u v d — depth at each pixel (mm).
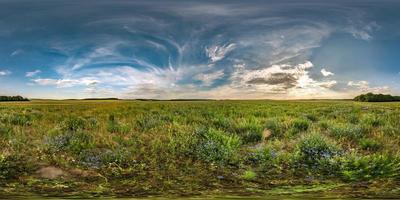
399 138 13445
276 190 8219
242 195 7715
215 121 17000
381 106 33438
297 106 35000
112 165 10258
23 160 10328
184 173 9766
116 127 15148
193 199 7312
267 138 14094
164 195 7730
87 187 8375
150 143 12297
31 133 14273
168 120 17969
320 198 7340
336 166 10156
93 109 26984
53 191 7969
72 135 12938
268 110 26250
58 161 10305
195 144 11953
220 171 10008
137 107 30031
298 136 14055
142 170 9961
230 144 12172
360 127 14828
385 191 7992
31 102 41375
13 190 7988
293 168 10312
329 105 37375
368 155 10672
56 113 22516
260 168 10312
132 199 7328
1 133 13602
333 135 14188
